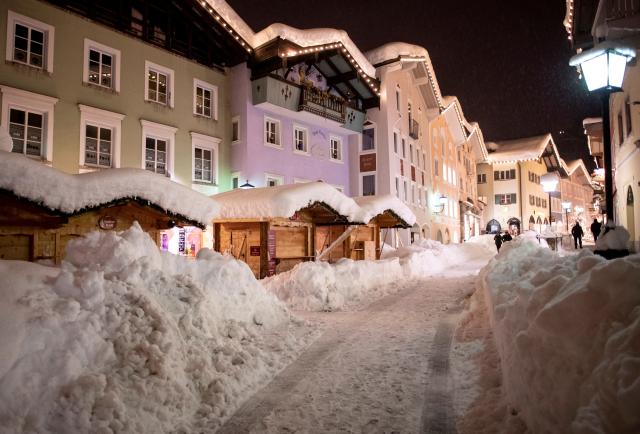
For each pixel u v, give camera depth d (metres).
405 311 9.99
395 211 19.38
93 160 16.72
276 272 15.53
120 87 17.58
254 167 21.73
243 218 14.70
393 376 5.71
